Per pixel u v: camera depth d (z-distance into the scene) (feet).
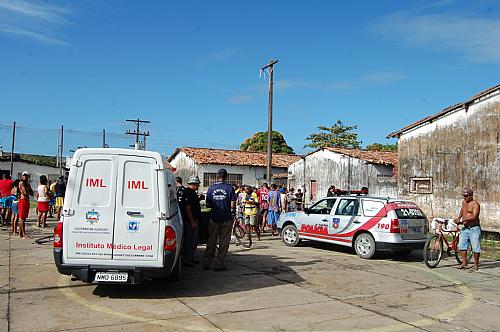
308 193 91.97
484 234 51.96
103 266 21.31
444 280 28.99
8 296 22.48
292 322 19.40
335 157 86.53
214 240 30.40
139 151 22.17
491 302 23.58
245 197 45.60
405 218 35.47
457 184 54.95
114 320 19.03
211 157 108.47
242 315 20.22
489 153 51.60
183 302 22.13
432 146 58.08
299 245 44.04
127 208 21.67
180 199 30.32
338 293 24.71
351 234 37.35
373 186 79.41
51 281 25.68
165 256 21.68
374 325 19.26
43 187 51.72
